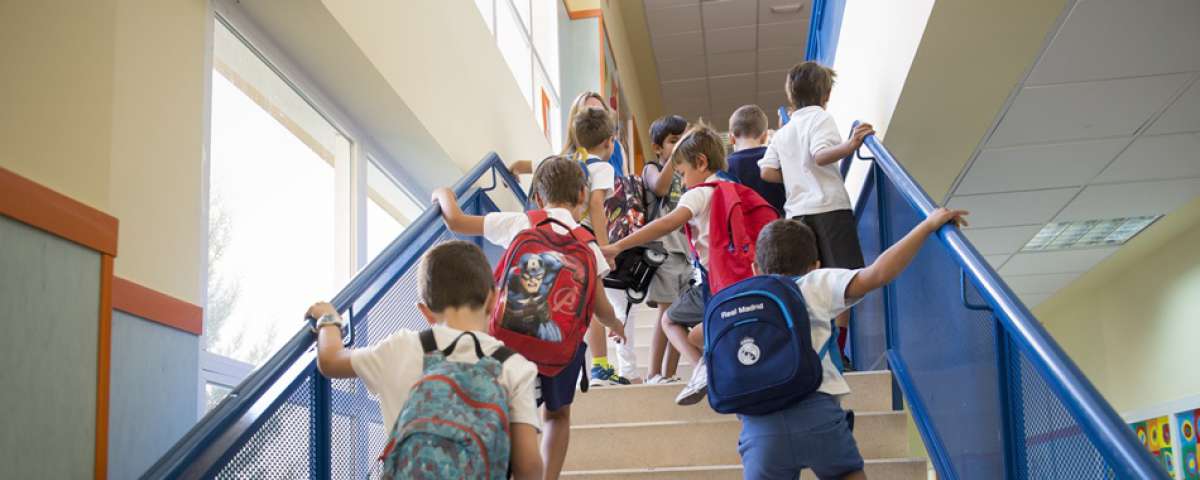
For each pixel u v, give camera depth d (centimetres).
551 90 755
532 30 687
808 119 400
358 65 352
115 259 235
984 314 245
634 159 1125
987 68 402
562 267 256
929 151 482
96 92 223
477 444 170
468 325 195
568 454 371
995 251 782
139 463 235
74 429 199
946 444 291
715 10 1075
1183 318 774
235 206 306
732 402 242
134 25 257
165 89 268
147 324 244
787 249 262
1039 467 210
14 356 185
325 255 368
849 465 242
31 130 202
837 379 246
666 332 395
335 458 226
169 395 251
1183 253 757
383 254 260
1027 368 215
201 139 283
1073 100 461
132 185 246
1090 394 174
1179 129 504
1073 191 615
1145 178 593
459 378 178
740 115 470
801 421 239
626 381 416
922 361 318
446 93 433
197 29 289
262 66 335
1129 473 155
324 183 373
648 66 1207
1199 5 373
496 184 450
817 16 696
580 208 298
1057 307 998
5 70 198
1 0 200
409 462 167
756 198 341
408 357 187
